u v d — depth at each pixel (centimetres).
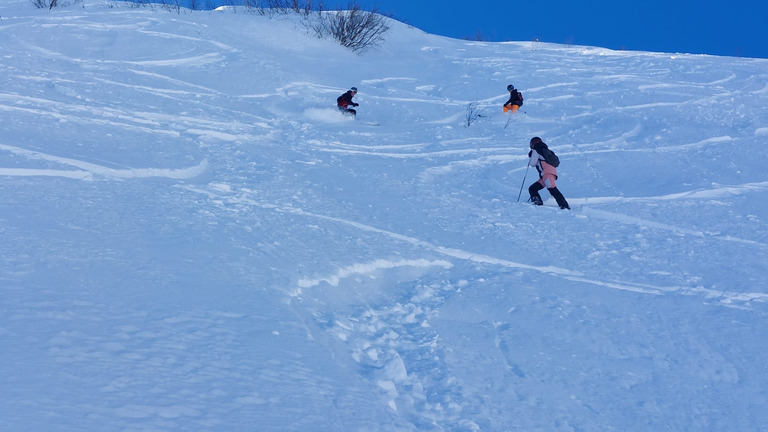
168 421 346
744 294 801
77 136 1094
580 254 934
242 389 402
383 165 1392
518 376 553
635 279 841
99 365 388
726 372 590
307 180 1160
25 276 505
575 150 1628
